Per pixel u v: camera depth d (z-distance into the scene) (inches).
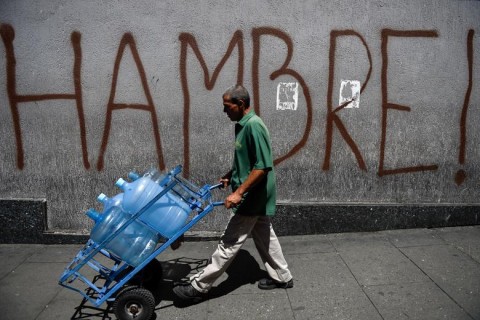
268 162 112.7
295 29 155.6
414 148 167.6
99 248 110.3
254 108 160.1
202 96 158.2
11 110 157.6
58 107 157.9
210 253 156.4
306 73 158.7
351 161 166.1
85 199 164.6
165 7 152.3
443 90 164.4
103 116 158.7
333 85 160.1
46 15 151.9
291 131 162.2
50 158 161.3
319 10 155.2
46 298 127.5
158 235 116.2
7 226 163.8
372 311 117.4
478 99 166.4
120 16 152.6
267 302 123.9
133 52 154.8
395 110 163.9
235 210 120.0
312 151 164.2
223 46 155.3
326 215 167.3
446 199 172.4
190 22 153.5
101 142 160.6
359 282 132.6
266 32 155.3
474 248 153.5
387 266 141.8
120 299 111.7
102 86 156.8
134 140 160.7
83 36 153.3
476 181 172.2
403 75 161.8
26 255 156.2
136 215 108.8
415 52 160.7
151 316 114.0
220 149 161.8
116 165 162.2
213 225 167.8
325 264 144.6
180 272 142.7
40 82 156.0
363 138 164.9
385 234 167.2
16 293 130.3
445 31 160.4
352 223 168.7
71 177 162.9
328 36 156.9
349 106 162.1
